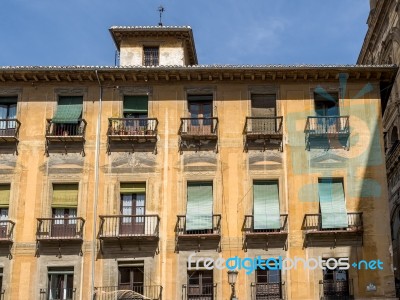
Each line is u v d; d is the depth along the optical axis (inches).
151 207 1186.0
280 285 1139.3
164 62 1395.2
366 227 1163.3
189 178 1202.0
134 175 1206.9
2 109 1266.0
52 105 1256.2
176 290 1137.4
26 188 1203.9
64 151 1223.5
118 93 1261.1
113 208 1188.5
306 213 1172.5
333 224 1157.7
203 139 1222.3
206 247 1158.3
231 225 1170.6
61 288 1152.2
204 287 1146.0
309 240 1155.3
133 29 1398.9
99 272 1149.1
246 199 1186.6
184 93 1258.0
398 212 1590.8
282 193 1187.9
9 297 1141.1
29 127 1240.8
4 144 1229.7
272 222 1167.0
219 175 1202.0
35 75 1251.8
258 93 1258.0
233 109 1243.2
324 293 1131.3
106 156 1219.2
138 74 1248.8
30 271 1154.7
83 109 1251.8
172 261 1152.2
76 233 1167.0
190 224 1169.4
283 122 1230.3
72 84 1267.2
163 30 1402.6
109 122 1234.6
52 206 1199.6
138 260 1154.0
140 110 1256.8
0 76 1254.9
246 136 1220.5
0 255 1163.3
